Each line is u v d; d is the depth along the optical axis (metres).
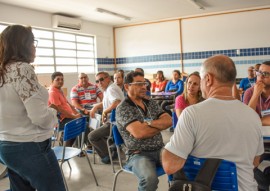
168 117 2.26
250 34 7.51
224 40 7.82
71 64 8.05
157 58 8.77
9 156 1.47
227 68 1.19
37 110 1.43
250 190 1.21
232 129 1.15
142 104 2.28
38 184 1.52
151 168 1.99
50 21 7.16
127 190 2.81
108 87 3.75
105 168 3.49
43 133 1.52
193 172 1.23
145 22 8.81
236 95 2.83
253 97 2.33
